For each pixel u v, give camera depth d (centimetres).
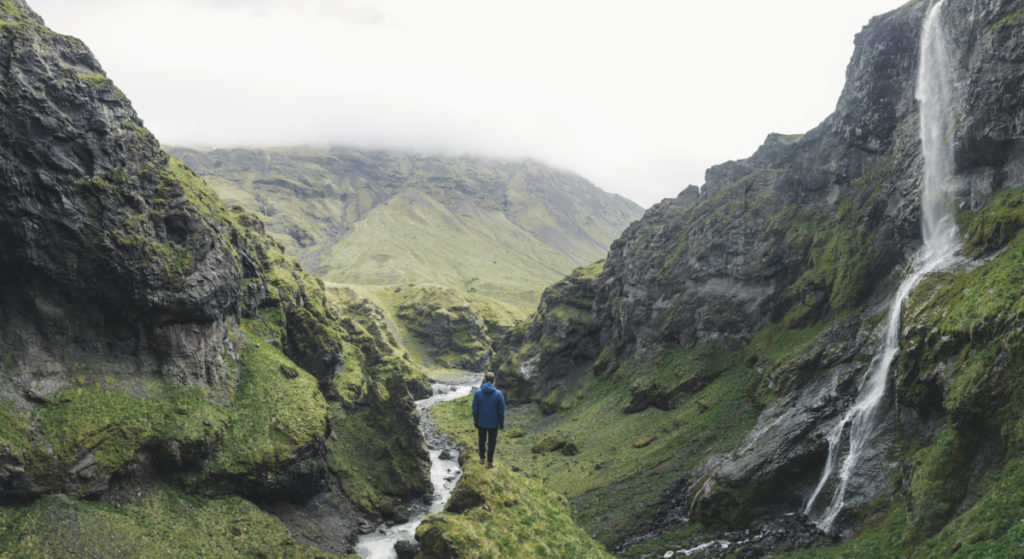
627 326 15275
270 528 7206
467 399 18975
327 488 8950
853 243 10012
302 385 9550
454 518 3105
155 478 6994
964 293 5656
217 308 8812
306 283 15275
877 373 7050
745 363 11369
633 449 10556
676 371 12406
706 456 8625
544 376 17825
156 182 8231
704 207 14212
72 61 7800
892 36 10206
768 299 11775
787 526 6331
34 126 6806
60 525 5722
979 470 4338
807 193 11994
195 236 8562
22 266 6688
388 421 10962
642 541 7156
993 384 4462
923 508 4497
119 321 7519
